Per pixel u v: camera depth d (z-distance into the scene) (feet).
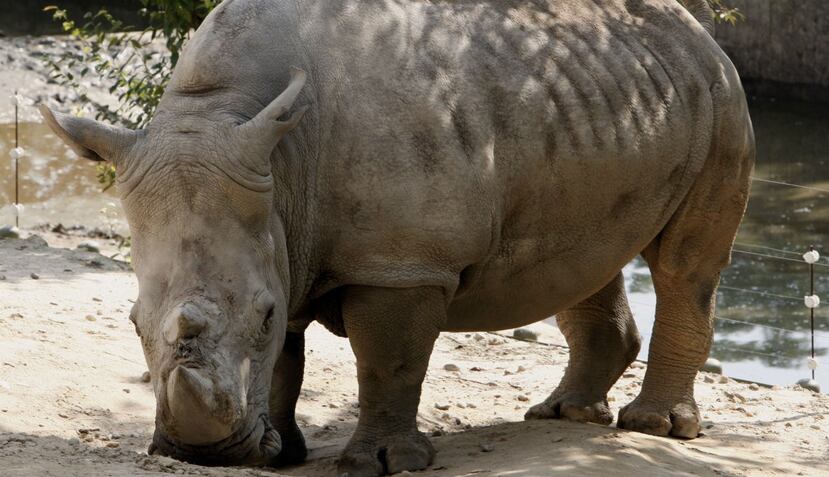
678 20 56.44
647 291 95.55
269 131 40.27
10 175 123.75
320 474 48.32
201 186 40.06
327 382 63.46
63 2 215.31
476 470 46.34
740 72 171.12
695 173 54.95
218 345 38.34
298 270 44.14
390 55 46.21
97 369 57.82
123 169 40.98
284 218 43.14
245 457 39.17
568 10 52.95
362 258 45.16
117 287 74.95
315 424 57.06
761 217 118.01
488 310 51.03
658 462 50.47
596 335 59.41
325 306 47.47
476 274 48.39
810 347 85.81
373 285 45.29
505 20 50.29
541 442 51.55
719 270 58.59
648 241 54.65
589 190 50.67
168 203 40.11
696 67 55.26
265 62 43.55
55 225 107.96
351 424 57.52
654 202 53.52
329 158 44.60
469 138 46.47
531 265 50.60
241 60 43.16
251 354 39.37
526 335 80.33
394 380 46.96
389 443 47.14
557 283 51.83
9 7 211.20
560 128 49.42
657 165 52.85
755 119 156.25
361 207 44.80
